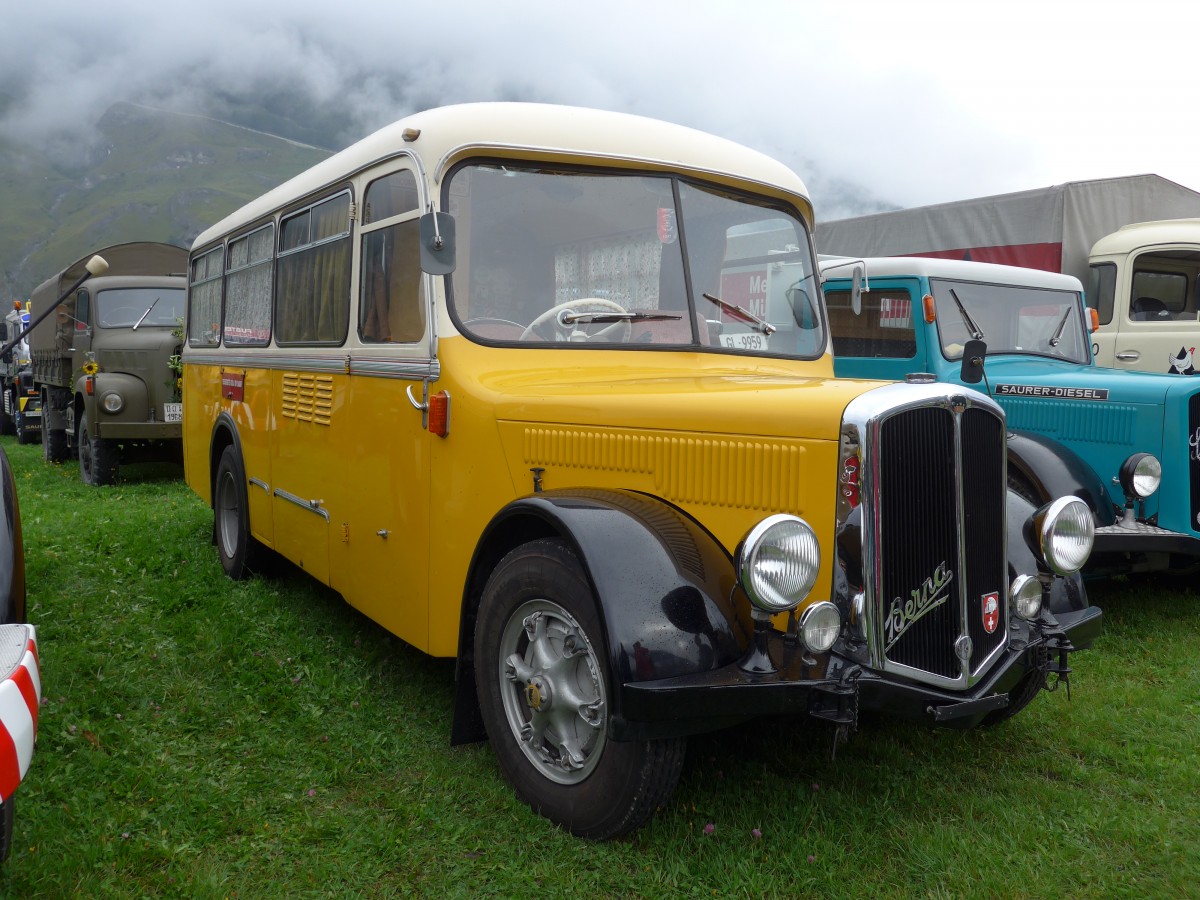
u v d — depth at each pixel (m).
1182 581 6.29
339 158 4.45
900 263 6.55
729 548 2.91
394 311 3.80
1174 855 2.88
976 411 2.92
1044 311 7.02
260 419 5.38
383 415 3.88
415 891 2.64
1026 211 8.80
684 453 3.00
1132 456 5.54
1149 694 4.23
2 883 2.52
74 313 11.46
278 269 5.15
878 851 2.85
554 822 2.95
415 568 3.68
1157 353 8.30
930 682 2.76
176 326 10.72
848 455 2.66
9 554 2.62
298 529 4.83
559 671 2.91
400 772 3.33
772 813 3.04
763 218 4.09
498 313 3.54
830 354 4.18
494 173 3.56
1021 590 3.07
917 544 2.74
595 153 3.68
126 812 2.95
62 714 3.61
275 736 3.60
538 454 3.30
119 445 10.41
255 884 2.66
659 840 2.85
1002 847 2.88
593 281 3.69
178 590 5.44
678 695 2.50
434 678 4.22
